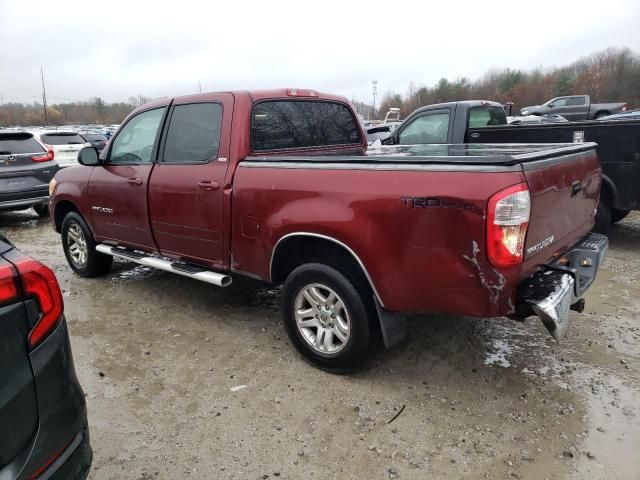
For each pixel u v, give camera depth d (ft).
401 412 9.86
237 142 12.11
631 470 8.18
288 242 11.27
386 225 9.35
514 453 8.65
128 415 9.93
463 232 8.53
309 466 8.48
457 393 10.45
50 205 18.79
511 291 8.66
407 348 12.33
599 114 86.69
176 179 13.30
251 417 9.80
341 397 10.39
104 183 15.76
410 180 9.07
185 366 11.80
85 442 6.28
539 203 8.83
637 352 11.96
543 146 13.02
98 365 11.91
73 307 15.49
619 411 9.70
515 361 11.66
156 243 14.57
